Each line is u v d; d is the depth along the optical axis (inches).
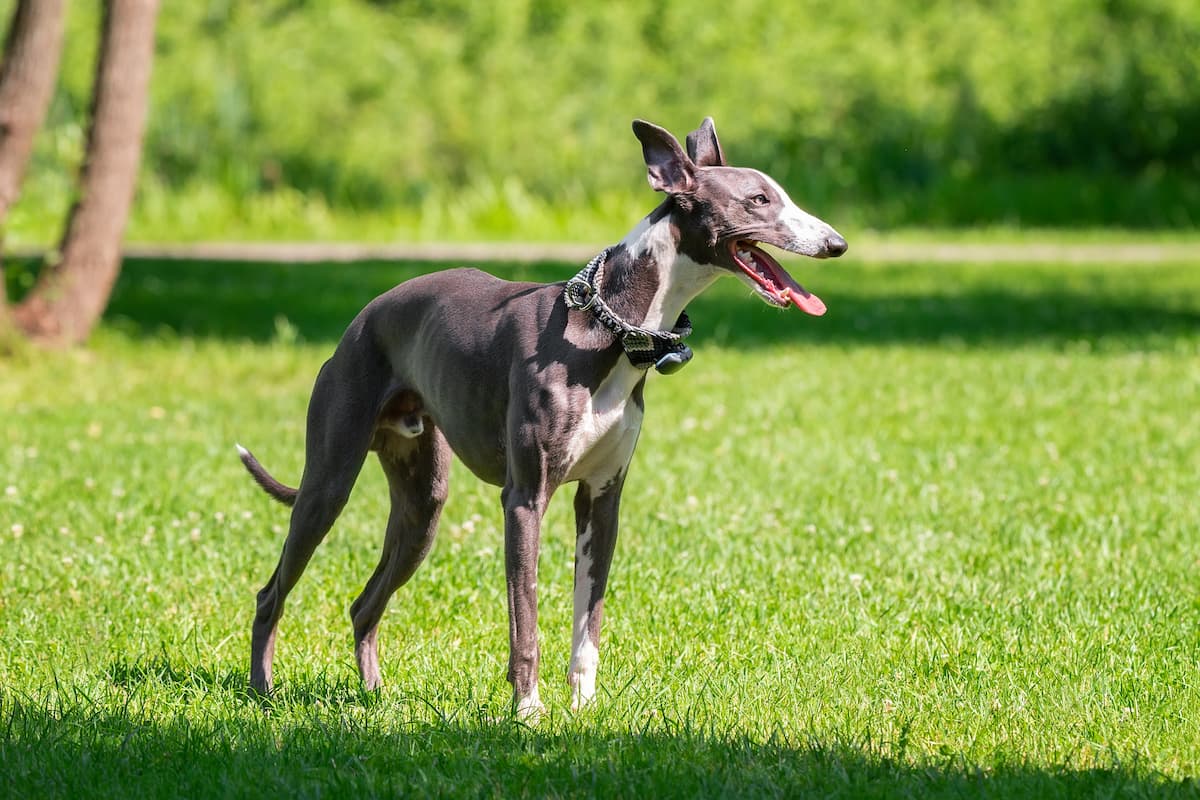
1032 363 743.1
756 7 1636.3
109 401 631.8
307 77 1523.1
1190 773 252.8
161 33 1499.8
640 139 262.7
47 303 747.4
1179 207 1649.9
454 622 345.1
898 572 385.1
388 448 300.0
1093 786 242.5
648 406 619.2
